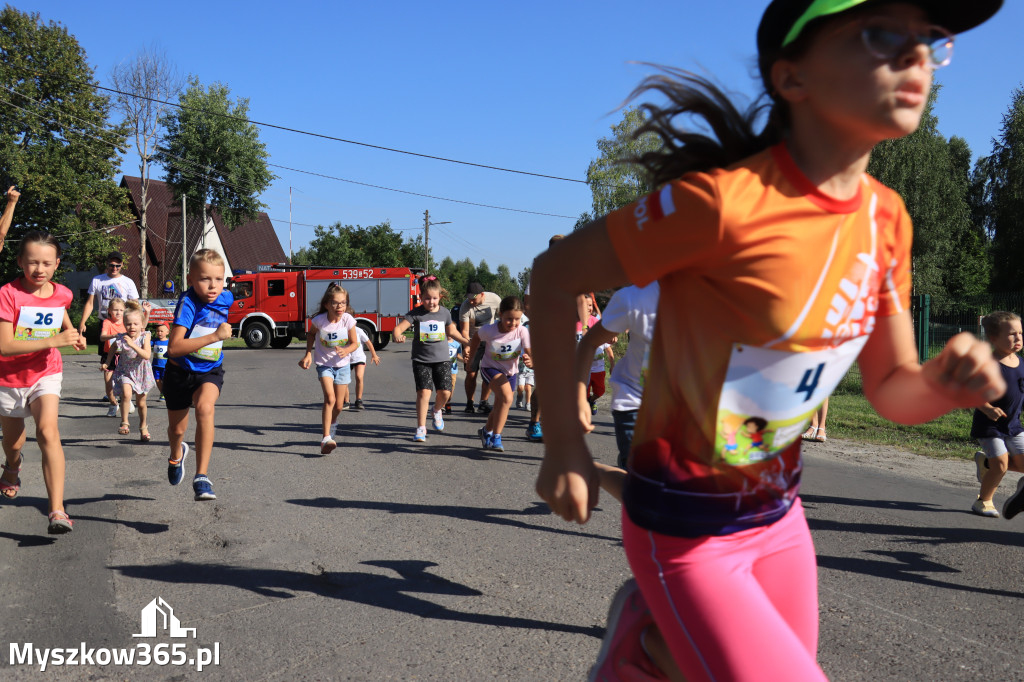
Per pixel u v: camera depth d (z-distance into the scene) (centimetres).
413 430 961
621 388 436
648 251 138
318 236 8269
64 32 4350
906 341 160
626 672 172
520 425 1023
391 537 501
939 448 884
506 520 546
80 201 4225
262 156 5503
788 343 139
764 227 132
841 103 129
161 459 749
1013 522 563
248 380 1620
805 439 925
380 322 3188
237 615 370
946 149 4753
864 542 506
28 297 470
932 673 317
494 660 324
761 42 141
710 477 151
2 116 4156
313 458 771
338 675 309
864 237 142
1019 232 5041
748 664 141
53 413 473
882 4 125
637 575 161
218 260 533
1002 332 568
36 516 537
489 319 1138
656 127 163
